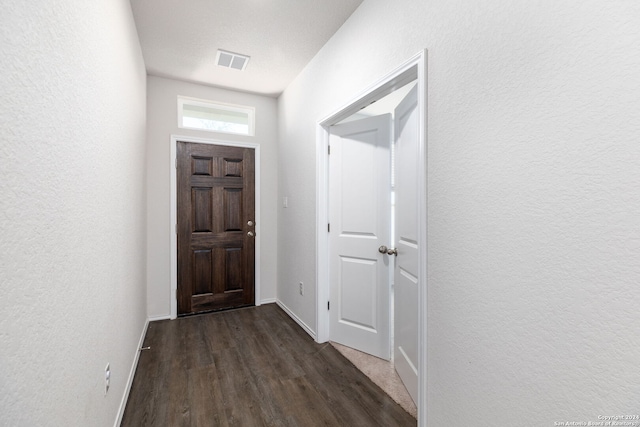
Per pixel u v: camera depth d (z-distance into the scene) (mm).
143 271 2656
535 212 972
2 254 571
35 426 683
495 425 1090
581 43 854
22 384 635
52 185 783
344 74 2148
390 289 2186
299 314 2918
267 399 1742
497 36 1082
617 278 787
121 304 1622
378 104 3840
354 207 2371
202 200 3240
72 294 914
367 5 1887
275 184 3627
